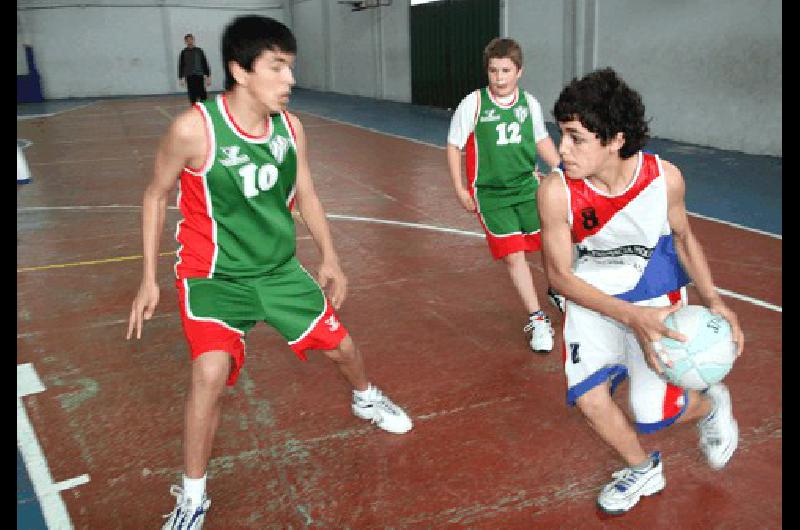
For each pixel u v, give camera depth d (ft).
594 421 7.44
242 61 6.65
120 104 72.74
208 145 6.95
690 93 33.27
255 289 7.70
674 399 7.25
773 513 7.61
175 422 10.06
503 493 8.15
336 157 34.73
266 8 89.04
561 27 40.37
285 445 9.34
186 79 59.06
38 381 11.43
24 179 29.86
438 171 30.09
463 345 12.41
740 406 9.91
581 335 7.32
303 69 87.10
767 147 29.89
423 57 56.54
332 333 8.31
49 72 82.99
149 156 36.99
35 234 21.29
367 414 9.48
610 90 6.03
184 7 86.38
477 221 21.34
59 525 7.83
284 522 7.78
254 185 7.29
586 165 6.28
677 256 7.46
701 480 8.25
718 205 22.22
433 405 10.29
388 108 58.29
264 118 7.21
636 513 7.70
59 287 16.19
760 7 29.04
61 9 81.87
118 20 84.28
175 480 8.67
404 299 14.82
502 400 10.38
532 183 11.93
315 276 16.76
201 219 7.47
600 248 7.22
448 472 8.61
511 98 11.57
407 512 7.86
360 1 65.10
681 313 6.90
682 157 30.40
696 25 32.17
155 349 12.63
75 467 8.98
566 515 7.71
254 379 11.34
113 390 11.09
